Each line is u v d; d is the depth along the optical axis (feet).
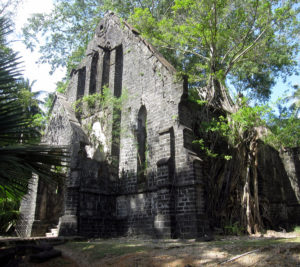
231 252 25.29
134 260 26.94
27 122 24.31
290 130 59.26
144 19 66.80
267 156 75.00
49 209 67.41
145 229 53.98
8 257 28.45
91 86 80.12
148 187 55.88
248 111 53.11
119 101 66.95
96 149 66.95
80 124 73.56
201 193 49.60
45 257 30.25
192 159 49.83
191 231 46.57
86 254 32.86
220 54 70.54
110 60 76.23
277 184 74.08
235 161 57.31
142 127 63.62
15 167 20.66
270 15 59.82
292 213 73.87
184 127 53.31
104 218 57.88
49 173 23.77
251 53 68.03
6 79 23.13
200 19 61.57
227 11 62.85
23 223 66.85
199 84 80.12
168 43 68.08
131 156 61.62
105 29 81.66
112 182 61.62
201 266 22.62
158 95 59.72
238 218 53.98
